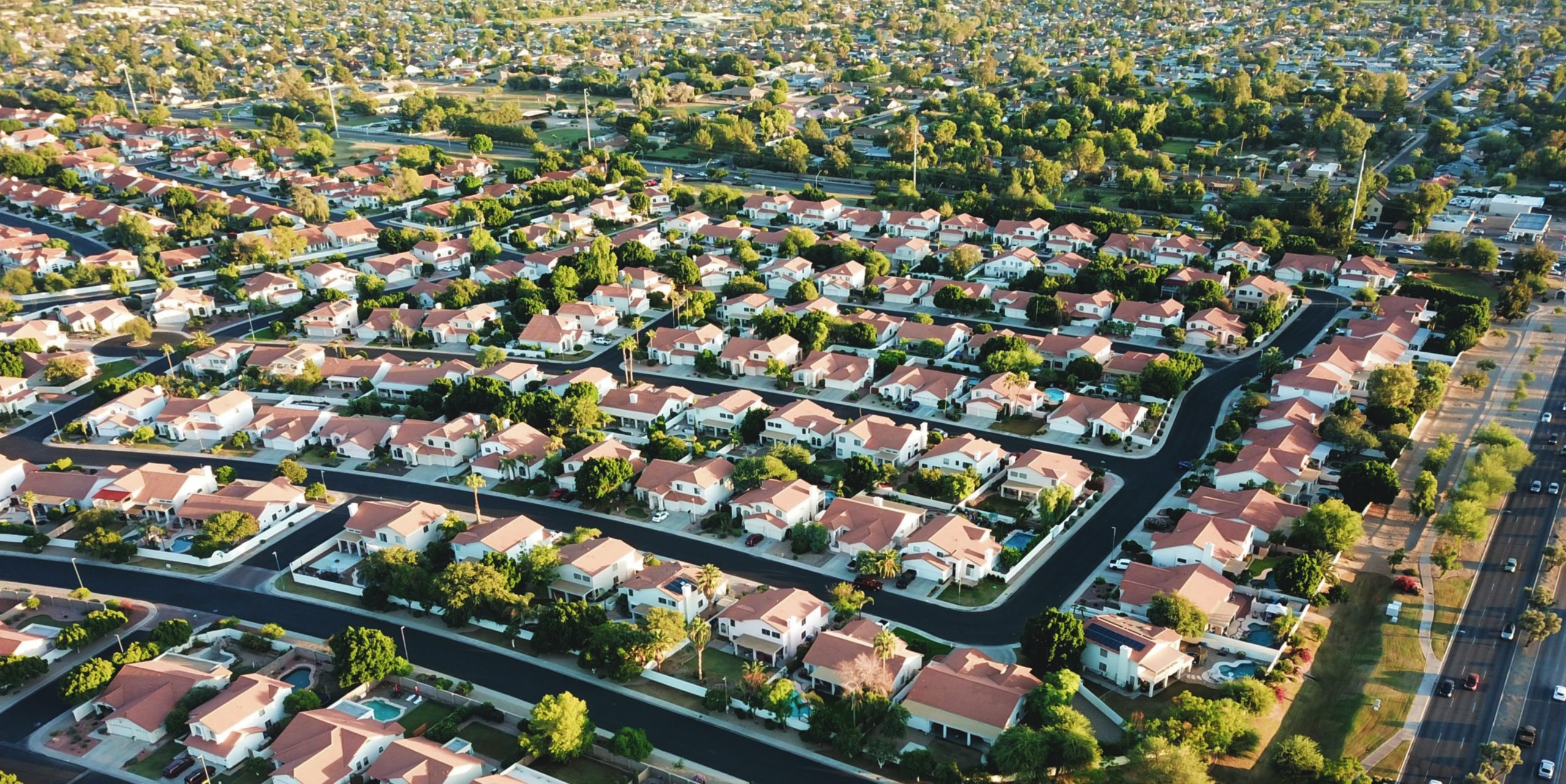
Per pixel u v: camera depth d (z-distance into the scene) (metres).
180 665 134.00
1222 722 114.81
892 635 130.62
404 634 144.12
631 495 178.88
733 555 160.75
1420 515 163.62
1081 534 163.50
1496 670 128.50
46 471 184.75
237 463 194.50
